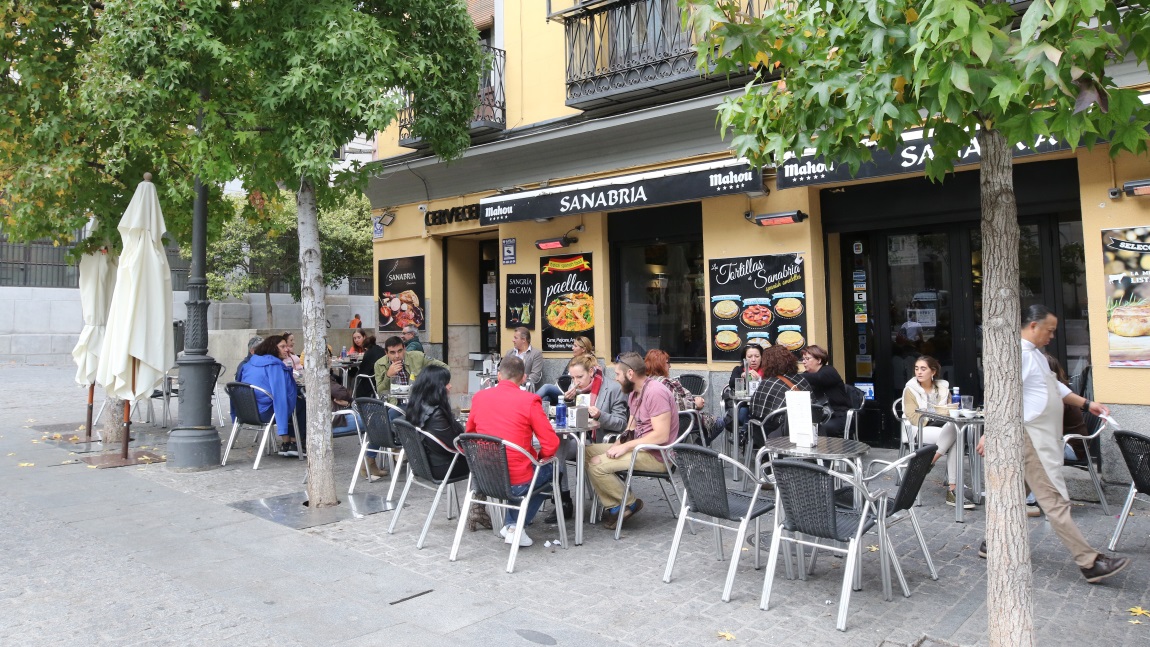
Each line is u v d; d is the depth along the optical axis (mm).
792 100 3928
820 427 7402
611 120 10289
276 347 9172
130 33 6629
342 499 7148
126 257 8570
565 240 11422
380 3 8023
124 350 8398
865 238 9594
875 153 7895
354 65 6895
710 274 10102
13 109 8883
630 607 4473
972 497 6758
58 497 7176
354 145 20391
